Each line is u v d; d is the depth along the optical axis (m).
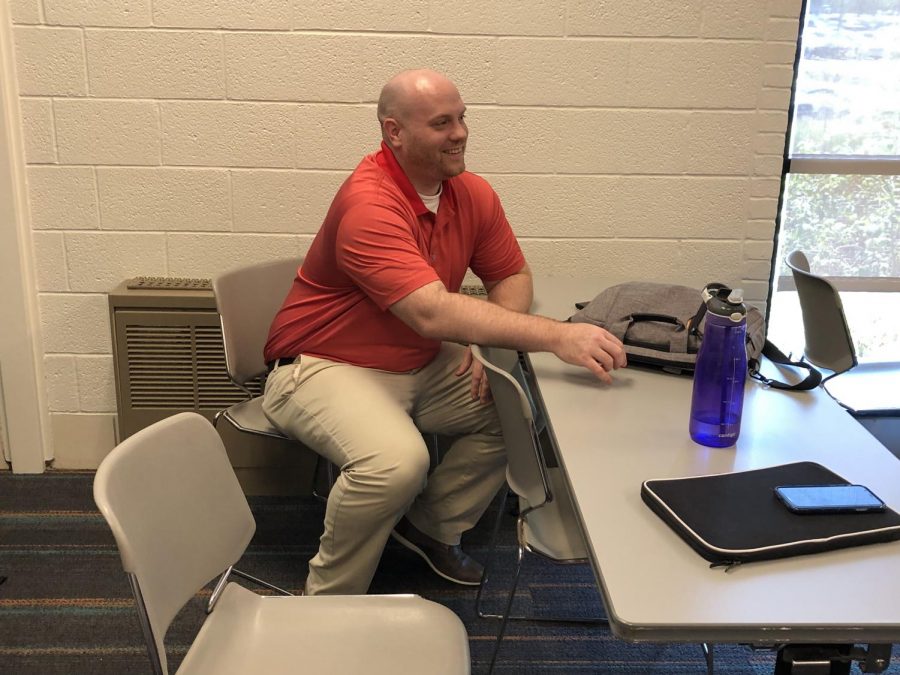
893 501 1.33
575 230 2.81
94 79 2.64
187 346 2.69
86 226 2.77
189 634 2.17
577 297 2.49
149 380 2.72
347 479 2.00
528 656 2.12
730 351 1.48
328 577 2.10
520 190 2.78
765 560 1.18
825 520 1.25
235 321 2.33
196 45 2.62
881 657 1.17
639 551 1.20
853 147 2.85
